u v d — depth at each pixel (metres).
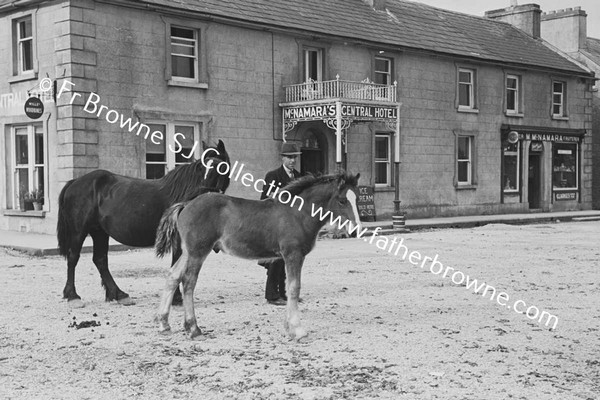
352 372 6.75
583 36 39.06
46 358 7.24
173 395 6.06
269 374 6.68
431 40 29.19
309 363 7.07
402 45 27.12
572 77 35.44
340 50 25.62
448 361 7.16
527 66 32.41
